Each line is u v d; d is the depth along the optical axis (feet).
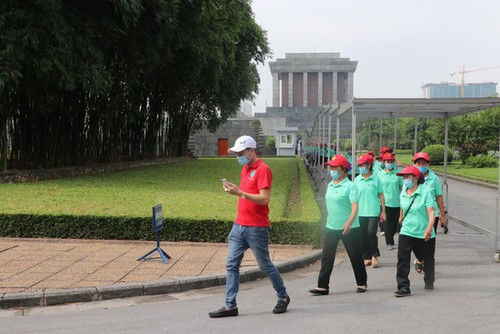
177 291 20.04
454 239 32.09
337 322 15.93
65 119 58.95
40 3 41.39
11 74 40.78
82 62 45.42
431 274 20.02
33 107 53.11
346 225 19.01
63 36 43.09
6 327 15.67
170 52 58.29
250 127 164.35
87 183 47.75
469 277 22.34
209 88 82.84
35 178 51.62
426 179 24.13
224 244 27.48
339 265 25.02
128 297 19.21
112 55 56.24
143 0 48.14
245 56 98.94
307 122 251.39
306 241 27.55
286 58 306.96
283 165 91.56
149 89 77.77
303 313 16.96
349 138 85.10
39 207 30.78
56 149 58.18
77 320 16.37
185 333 14.97
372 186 25.12
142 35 53.26
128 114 61.52
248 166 16.78
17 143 53.26
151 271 21.81
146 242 27.68
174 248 26.68
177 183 50.01
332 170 19.42
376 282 21.63
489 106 32.37
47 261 23.45
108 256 24.58
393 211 28.91
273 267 16.78
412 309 17.38
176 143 110.83
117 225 28.19
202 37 58.75
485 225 37.78
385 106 34.35
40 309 17.69
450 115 37.83
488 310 17.21
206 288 20.62
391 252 28.37
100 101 62.23
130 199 35.50
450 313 16.87
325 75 311.06
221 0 60.29
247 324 15.78
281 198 38.29
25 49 42.50
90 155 66.54
